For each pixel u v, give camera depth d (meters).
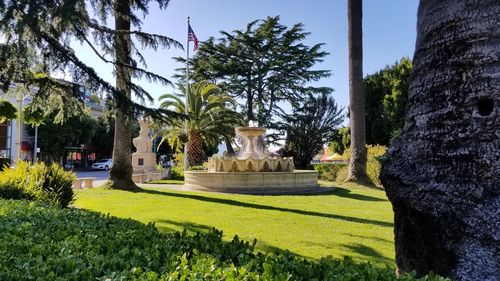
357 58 16.72
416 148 2.71
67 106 10.45
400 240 2.82
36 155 33.53
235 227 6.89
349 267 2.40
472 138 2.45
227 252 2.74
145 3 10.43
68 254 2.59
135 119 10.78
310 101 33.94
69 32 8.73
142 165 25.73
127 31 10.38
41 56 8.72
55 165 8.58
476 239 2.30
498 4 2.50
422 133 2.69
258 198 11.31
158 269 2.37
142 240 3.10
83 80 9.45
